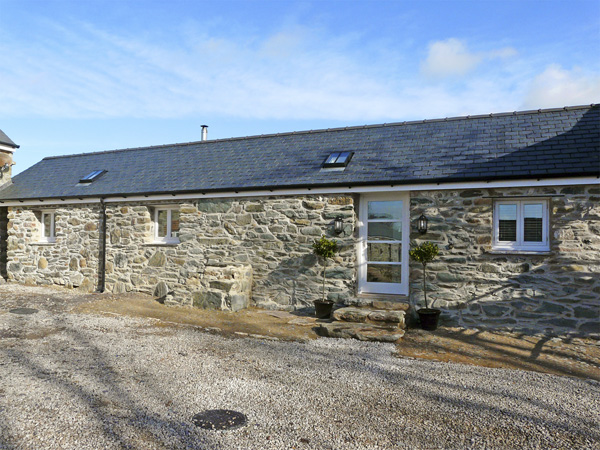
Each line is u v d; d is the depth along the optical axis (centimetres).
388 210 887
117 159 1352
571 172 695
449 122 988
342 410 420
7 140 1357
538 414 416
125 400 432
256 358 586
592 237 704
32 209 1276
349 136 1061
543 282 729
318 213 895
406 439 365
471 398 455
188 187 1026
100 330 720
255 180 963
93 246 1169
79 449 337
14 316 807
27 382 474
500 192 755
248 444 352
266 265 940
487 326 756
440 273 790
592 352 648
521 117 917
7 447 337
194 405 424
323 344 671
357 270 902
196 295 918
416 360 594
